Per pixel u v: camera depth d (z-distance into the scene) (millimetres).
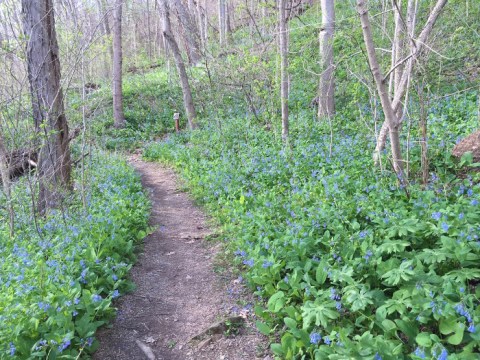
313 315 3520
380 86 5527
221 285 4988
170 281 5234
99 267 4820
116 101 17641
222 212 7125
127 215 6777
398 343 3141
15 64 7727
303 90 14094
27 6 6844
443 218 4242
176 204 8594
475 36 9188
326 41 10766
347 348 3062
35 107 7133
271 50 12094
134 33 28453
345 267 3943
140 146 16156
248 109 13711
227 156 9945
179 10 15312
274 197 6492
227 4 26844
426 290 3320
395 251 4062
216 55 15961
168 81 21641
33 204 6336
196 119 14594
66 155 7586
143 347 3938
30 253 5328
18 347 3338
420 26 7770
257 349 3803
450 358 2678
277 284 4227
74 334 3732
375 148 7574
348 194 6125
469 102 9047
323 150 8578
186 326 4270
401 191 5668
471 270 3457
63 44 7938
